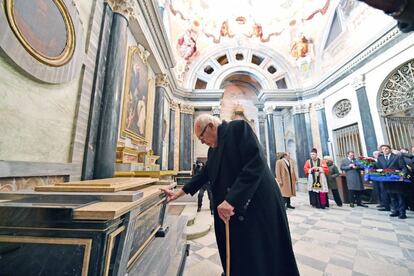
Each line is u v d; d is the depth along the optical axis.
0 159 1.43
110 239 0.85
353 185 5.41
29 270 0.80
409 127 6.11
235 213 1.22
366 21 7.35
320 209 5.20
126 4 3.36
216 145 1.43
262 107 12.48
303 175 9.83
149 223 1.68
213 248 2.70
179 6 9.74
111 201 1.01
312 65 10.59
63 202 0.98
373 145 6.80
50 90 1.94
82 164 2.47
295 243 2.79
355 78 7.55
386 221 3.89
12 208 0.85
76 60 2.16
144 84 5.30
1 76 1.43
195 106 10.70
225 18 11.65
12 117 1.52
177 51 10.29
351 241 2.84
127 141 4.24
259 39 11.85
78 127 2.38
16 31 1.43
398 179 4.07
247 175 1.13
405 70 6.08
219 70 11.50
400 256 2.33
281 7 11.22
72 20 2.08
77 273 0.78
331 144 8.97
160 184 2.12
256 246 1.12
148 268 1.24
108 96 2.90
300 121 10.42
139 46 4.94
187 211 4.28
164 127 8.34
